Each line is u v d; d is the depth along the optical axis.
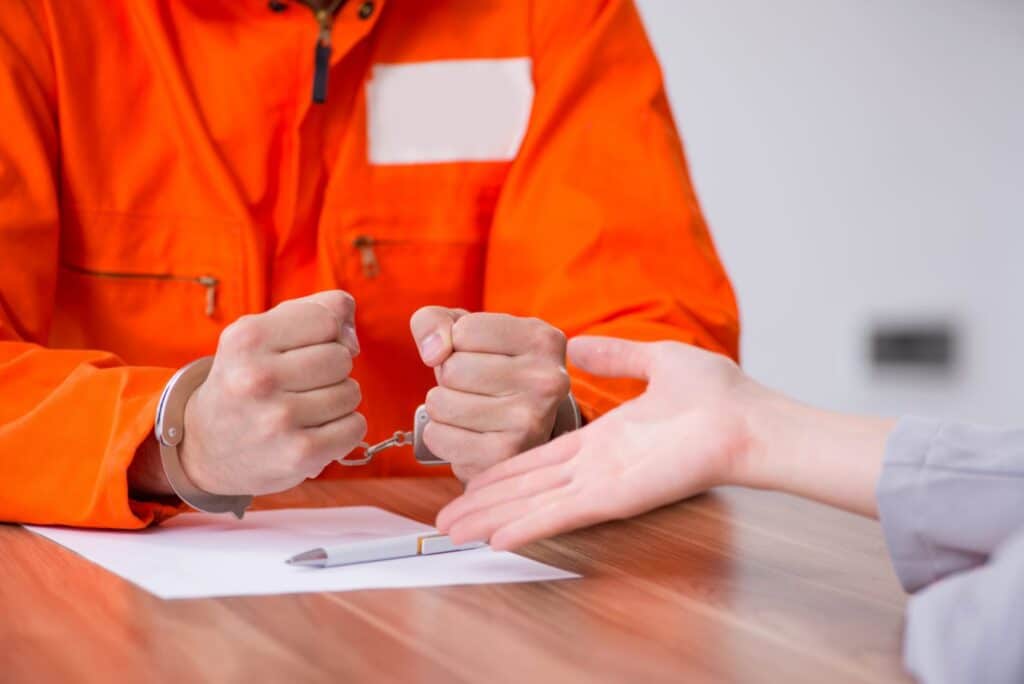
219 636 0.64
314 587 0.76
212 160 1.43
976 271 4.59
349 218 1.50
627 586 0.79
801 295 4.40
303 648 0.62
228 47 1.46
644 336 1.36
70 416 0.98
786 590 0.79
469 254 1.57
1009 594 0.50
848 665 0.62
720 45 4.20
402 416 1.55
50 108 1.38
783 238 4.36
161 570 0.80
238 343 0.92
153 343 1.43
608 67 1.57
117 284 1.42
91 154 1.40
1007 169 4.59
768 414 0.80
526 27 1.57
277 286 1.49
